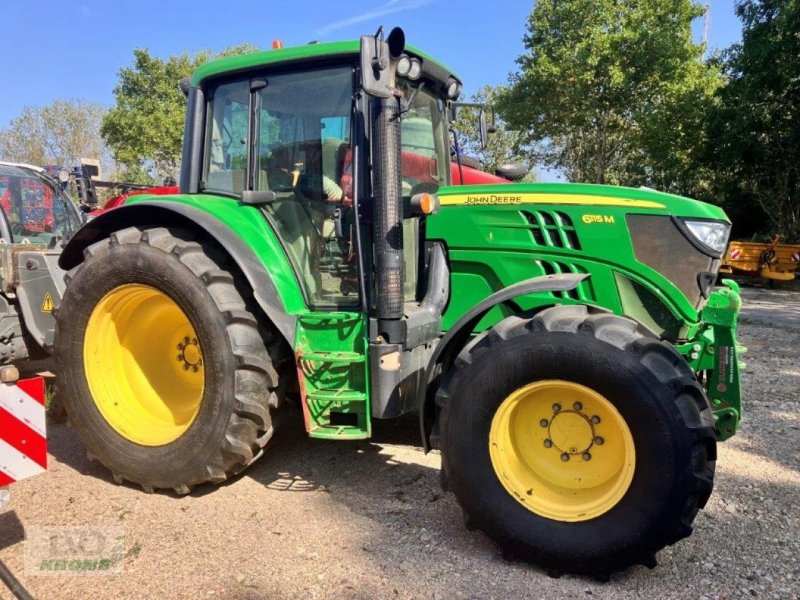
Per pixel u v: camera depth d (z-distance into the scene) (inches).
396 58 118.5
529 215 138.2
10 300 197.3
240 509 131.3
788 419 185.8
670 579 106.2
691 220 128.6
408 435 174.9
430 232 146.2
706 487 101.2
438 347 121.6
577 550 104.5
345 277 138.6
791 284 593.6
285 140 142.8
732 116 661.3
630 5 793.6
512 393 110.0
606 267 131.8
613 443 109.0
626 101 784.3
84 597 100.7
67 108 1441.9
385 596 101.0
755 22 644.1
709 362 131.9
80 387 143.0
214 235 131.3
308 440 171.2
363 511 130.4
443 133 168.1
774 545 116.0
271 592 102.0
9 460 100.2
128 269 136.3
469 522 115.3
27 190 270.7
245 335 131.0
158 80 1016.2
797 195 676.1
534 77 799.1
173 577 106.2
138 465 136.9
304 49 135.7
